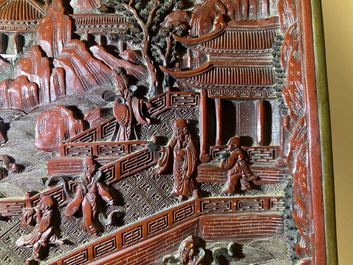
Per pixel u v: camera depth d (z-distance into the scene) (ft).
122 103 2.95
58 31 3.02
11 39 3.03
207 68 3.00
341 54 3.30
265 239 2.93
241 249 2.93
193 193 2.92
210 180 2.94
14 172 2.89
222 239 2.93
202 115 2.96
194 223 2.92
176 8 3.12
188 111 2.98
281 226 2.93
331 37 3.30
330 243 2.73
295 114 2.86
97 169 2.89
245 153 2.95
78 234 2.87
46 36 3.02
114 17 3.06
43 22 3.04
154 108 2.96
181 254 2.88
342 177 3.22
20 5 3.09
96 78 2.99
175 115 2.97
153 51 3.03
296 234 2.84
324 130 2.77
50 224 2.84
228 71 3.01
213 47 3.04
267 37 3.05
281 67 2.94
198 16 3.10
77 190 2.87
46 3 3.09
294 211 2.83
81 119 2.92
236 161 2.94
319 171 2.75
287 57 2.92
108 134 2.93
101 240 2.87
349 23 3.33
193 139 2.95
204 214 2.93
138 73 3.00
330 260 2.73
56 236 2.86
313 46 2.83
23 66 2.98
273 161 2.94
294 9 2.98
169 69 2.99
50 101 2.96
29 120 2.93
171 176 2.94
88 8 3.10
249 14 3.12
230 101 2.99
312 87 2.80
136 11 3.08
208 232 2.92
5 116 2.93
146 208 2.92
